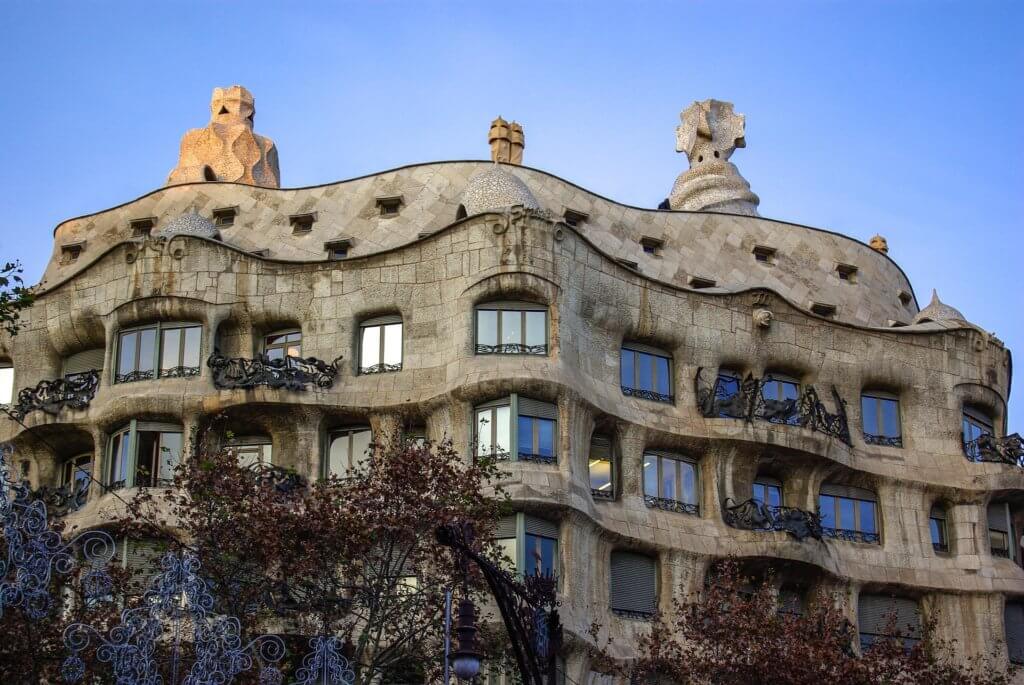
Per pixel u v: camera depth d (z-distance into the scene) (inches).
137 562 1893.5
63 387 2082.9
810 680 1727.4
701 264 2298.2
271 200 2250.2
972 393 2311.8
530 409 1929.1
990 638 2181.3
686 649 1930.4
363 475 1973.4
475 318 1985.7
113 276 2113.7
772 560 2033.7
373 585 1569.9
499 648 1674.5
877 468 2203.5
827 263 2397.9
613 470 2018.9
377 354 2044.8
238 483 1611.7
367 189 2234.3
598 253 2063.2
